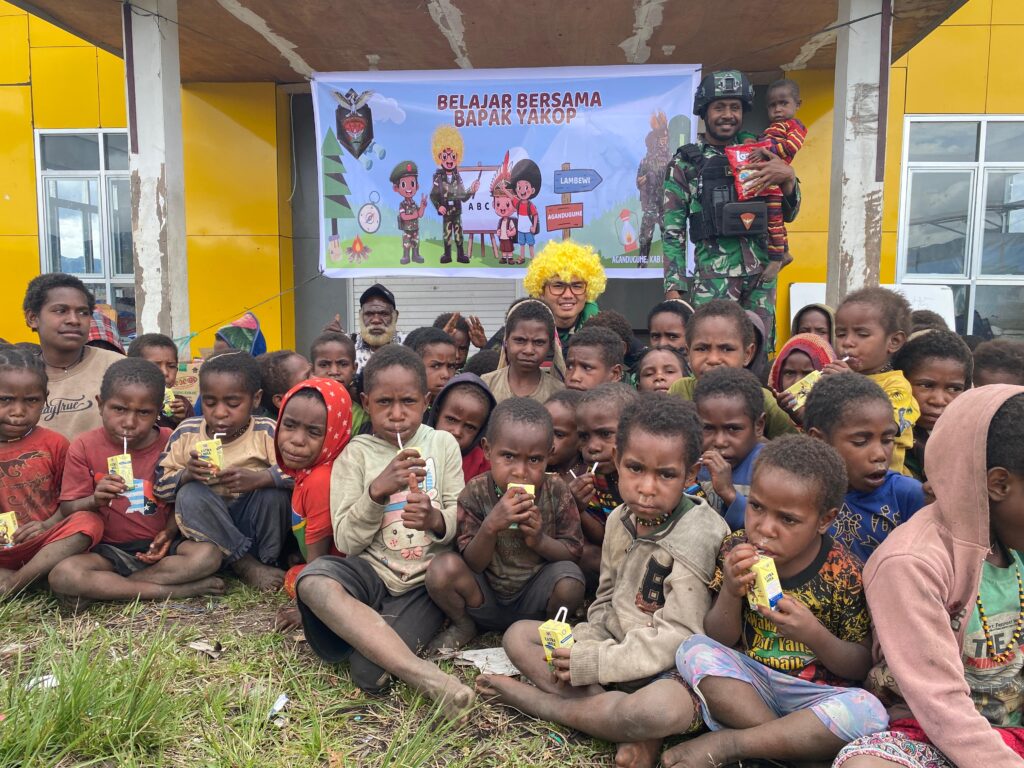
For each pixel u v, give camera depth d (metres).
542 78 7.03
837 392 2.74
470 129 7.16
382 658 2.60
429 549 3.09
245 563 3.77
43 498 3.66
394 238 7.34
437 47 7.49
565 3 6.30
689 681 2.21
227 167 9.05
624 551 2.68
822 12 6.52
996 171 8.65
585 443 3.29
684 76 6.93
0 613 3.21
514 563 3.09
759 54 7.79
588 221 7.20
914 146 8.66
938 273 8.87
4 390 3.46
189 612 3.41
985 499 1.95
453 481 3.26
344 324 9.66
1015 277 8.78
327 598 2.71
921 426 3.54
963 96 8.52
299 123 9.34
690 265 7.14
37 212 9.44
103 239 9.53
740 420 3.06
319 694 2.67
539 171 7.18
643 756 2.24
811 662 2.29
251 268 9.19
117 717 2.35
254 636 3.13
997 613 2.05
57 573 3.33
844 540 2.75
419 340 4.50
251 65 8.22
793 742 2.06
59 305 4.19
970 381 3.46
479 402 3.66
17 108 9.30
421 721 2.49
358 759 2.30
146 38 5.95
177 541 3.76
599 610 2.74
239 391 3.73
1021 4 8.35
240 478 3.69
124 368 3.58
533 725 2.50
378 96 7.16
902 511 2.74
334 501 3.13
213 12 6.53
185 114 8.98
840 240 5.54
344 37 7.21
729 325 3.76
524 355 4.07
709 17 6.65
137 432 3.58
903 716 2.13
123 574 3.61
